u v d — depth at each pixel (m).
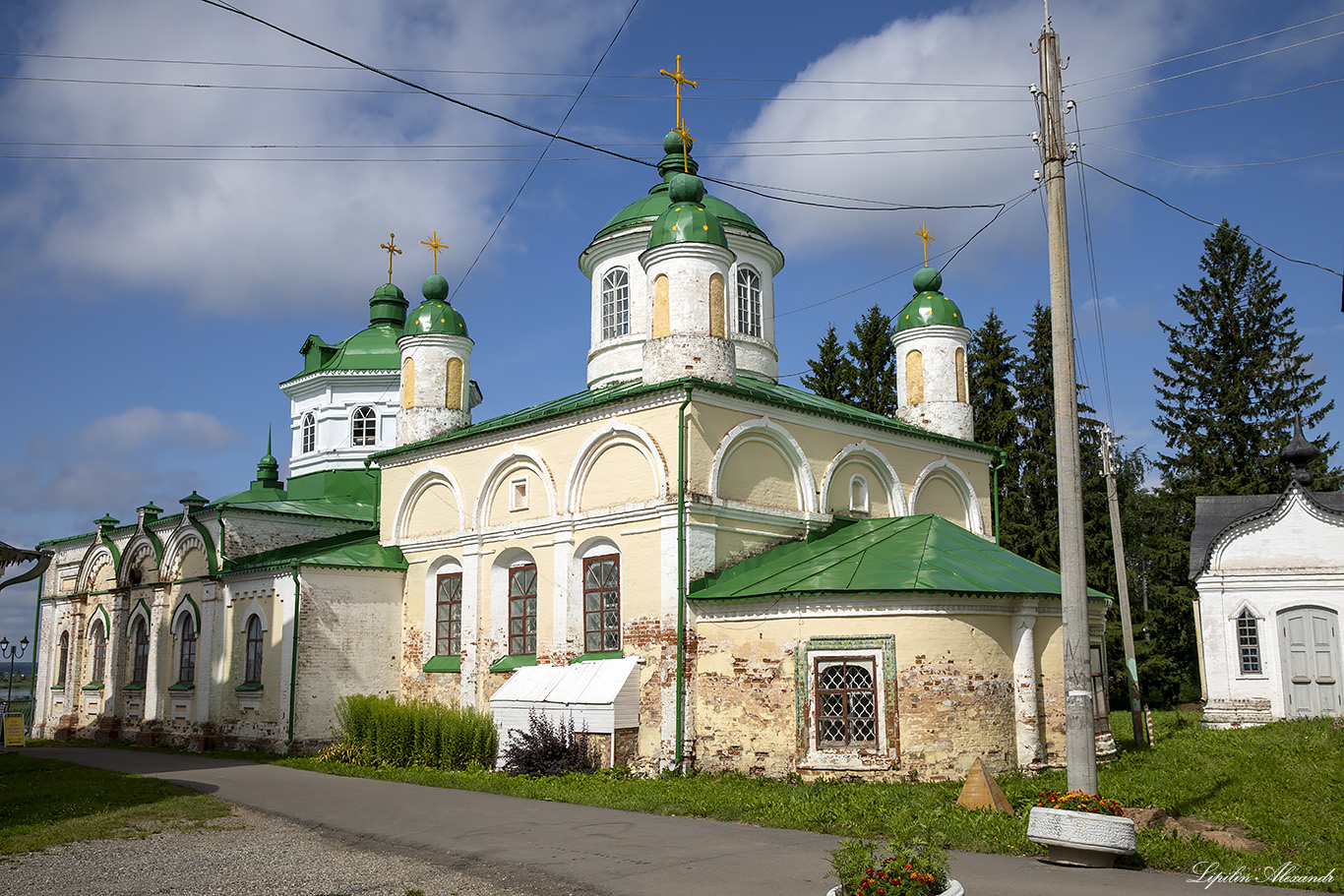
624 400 22.03
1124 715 34.78
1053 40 13.72
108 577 36.38
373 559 27.53
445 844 12.84
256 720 27.16
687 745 19.97
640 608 21.22
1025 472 42.03
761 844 12.33
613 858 11.64
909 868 8.54
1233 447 45.72
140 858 12.14
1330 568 27.98
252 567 27.94
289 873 11.18
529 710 21.75
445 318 28.81
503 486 25.33
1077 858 11.22
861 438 25.08
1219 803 15.48
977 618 18.58
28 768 22.53
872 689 18.30
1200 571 29.44
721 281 22.89
